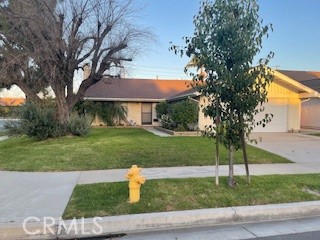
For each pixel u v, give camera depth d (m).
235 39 5.39
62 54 13.86
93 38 14.47
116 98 24.16
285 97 18.66
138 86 27.55
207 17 5.52
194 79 5.76
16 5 13.92
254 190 5.72
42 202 5.06
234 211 4.71
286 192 5.63
